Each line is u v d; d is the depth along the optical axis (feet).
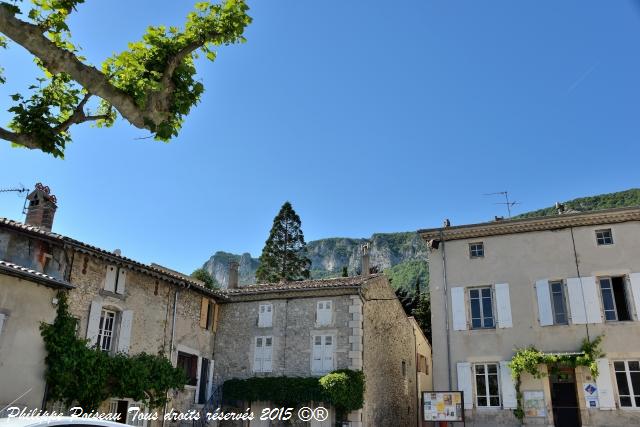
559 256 62.95
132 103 26.53
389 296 82.02
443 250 68.49
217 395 70.38
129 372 57.00
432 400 59.57
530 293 62.85
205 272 142.20
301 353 69.56
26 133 27.63
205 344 73.10
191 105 30.35
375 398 69.97
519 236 65.51
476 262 66.33
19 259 52.75
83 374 51.24
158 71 29.09
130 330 60.64
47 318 49.06
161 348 64.80
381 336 75.92
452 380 62.64
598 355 57.82
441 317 65.67
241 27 31.09
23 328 46.73
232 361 73.15
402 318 88.12
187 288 70.28
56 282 49.21
